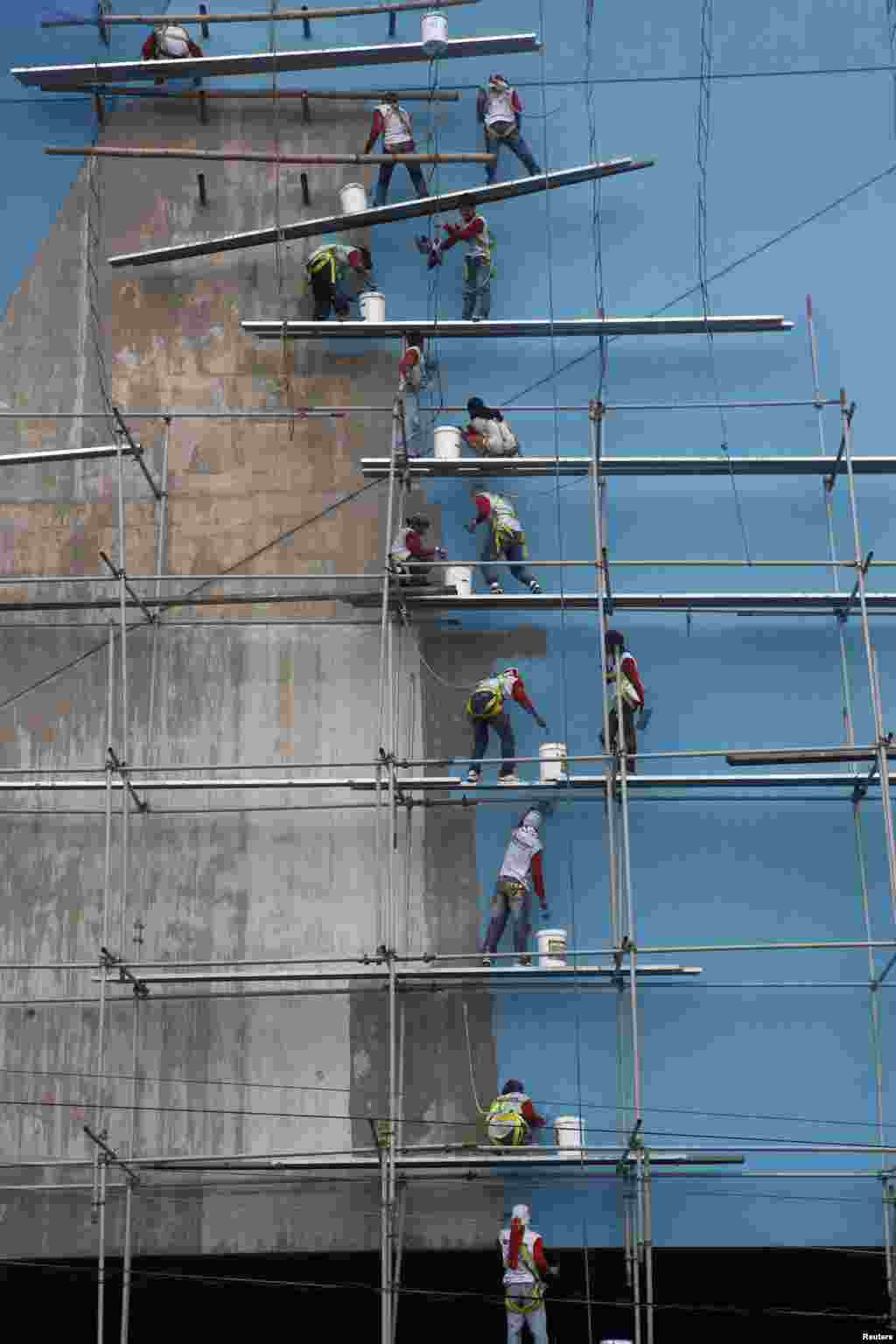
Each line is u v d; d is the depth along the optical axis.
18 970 24.08
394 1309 21.62
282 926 24.23
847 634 25.66
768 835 24.72
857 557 24.64
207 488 26.23
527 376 26.86
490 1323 24.28
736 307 27.25
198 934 24.20
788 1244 22.95
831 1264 23.48
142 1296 24.02
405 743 25.03
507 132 27.17
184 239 27.61
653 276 27.44
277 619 25.52
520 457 25.94
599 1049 23.77
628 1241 22.53
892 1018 23.95
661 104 28.23
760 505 26.23
